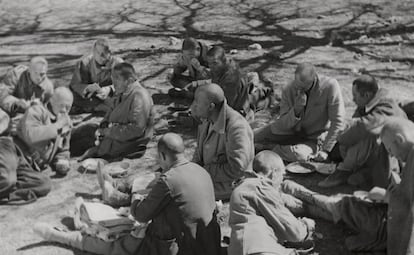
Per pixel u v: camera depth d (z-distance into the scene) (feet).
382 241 17.42
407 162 16.39
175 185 16.01
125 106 23.97
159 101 30.14
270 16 45.03
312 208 19.45
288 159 23.26
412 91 29.68
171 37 40.16
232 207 16.03
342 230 18.84
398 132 16.60
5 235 19.25
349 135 20.79
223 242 18.08
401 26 40.50
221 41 39.68
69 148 24.40
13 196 21.06
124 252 17.21
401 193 16.44
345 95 29.40
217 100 19.58
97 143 25.53
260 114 28.02
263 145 24.13
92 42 41.04
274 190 16.22
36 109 22.26
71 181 22.65
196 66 29.73
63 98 22.90
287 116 23.43
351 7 45.70
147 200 16.20
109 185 20.92
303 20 43.29
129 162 23.99
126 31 43.47
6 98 24.91
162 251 16.28
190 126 27.07
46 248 18.39
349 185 21.29
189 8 48.91
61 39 42.27
